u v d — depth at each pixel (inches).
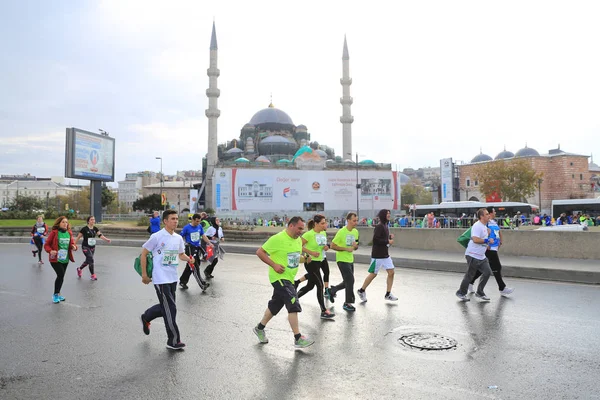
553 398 163.6
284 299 226.8
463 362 202.8
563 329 258.7
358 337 244.4
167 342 229.8
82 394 168.6
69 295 377.4
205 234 454.9
